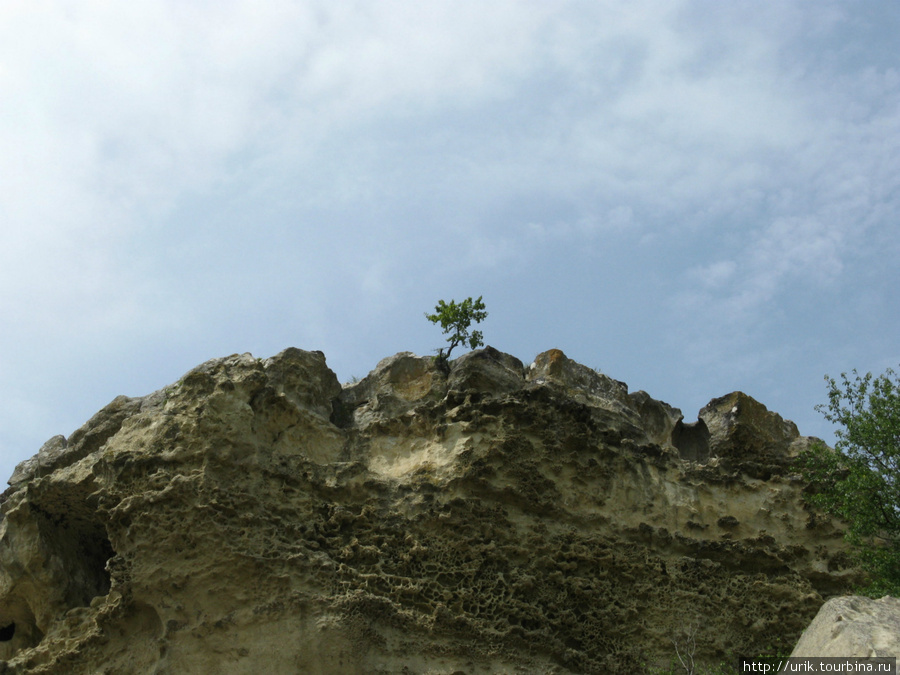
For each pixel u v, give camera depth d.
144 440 20.05
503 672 18.62
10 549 21.69
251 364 21.02
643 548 21.11
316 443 21.05
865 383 22.69
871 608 13.80
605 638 19.98
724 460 22.95
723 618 20.67
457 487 20.58
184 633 17.94
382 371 22.92
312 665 17.67
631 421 22.89
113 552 22.86
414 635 18.61
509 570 20.11
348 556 19.31
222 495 19.03
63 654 19.00
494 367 22.47
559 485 21.27
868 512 21.19
